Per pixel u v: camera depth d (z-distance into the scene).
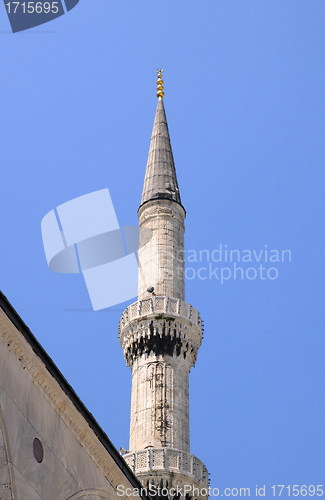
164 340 46.06
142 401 44.00
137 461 40.44
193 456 41.50
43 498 20.11
